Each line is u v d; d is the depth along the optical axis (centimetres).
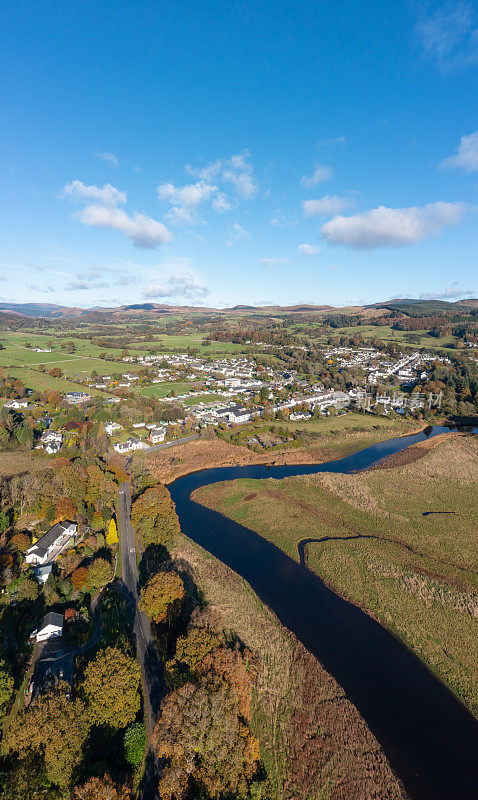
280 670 5150
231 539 8562
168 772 3562
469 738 4453
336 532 8775
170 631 5531
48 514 7962
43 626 5266
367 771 4050
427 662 5444
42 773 3488
